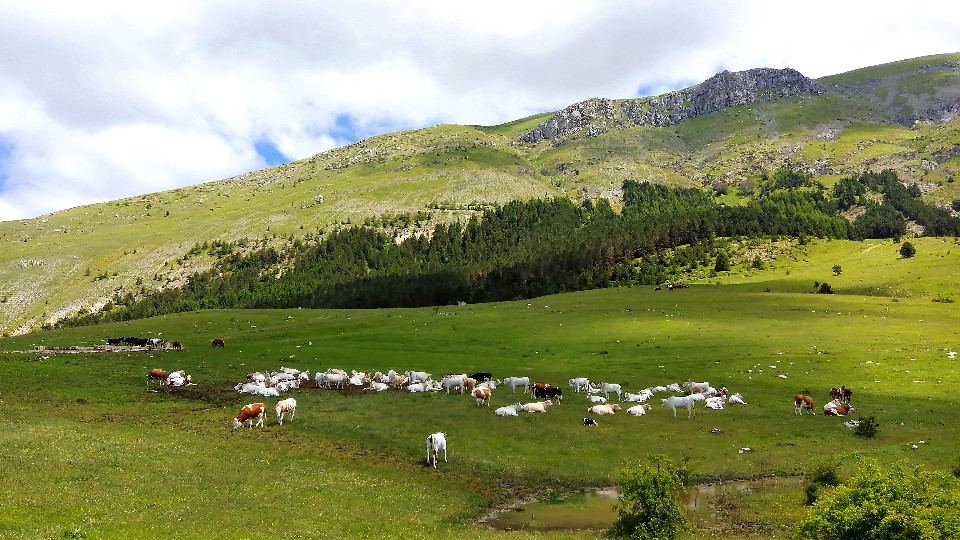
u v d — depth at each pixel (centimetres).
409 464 3575
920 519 1775
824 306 10106
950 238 15788
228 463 3303
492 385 5875
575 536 2512
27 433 3462
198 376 6112
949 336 7506
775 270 15538
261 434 4034
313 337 9300
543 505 3069
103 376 5772
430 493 3123
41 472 2764
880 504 1883
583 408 5025
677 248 18762
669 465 2694
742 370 6500
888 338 7588
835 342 7531
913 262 13400
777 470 3547
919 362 6412
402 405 4991
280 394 5397
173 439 3750
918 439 4066
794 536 2492
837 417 4716
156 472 2989
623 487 2606
